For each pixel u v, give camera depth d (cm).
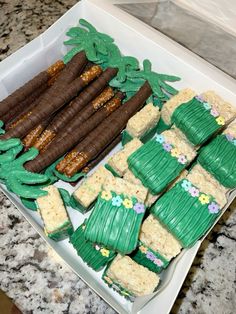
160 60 36
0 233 31
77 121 35
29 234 31
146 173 29
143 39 36
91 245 30
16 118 35
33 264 30
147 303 28
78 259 32
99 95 36
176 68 36
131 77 37
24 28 42
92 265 31
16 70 35
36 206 31
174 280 27
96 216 27
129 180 30
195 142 32
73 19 38
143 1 37
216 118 32
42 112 34
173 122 33
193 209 29
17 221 32
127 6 38
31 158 32
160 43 36
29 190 30
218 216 30
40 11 43
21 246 31
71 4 44
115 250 27
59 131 35
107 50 37
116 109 37
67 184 35
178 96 35
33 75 37
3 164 31
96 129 35
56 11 43
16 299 29
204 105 33
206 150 31
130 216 27
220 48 37
